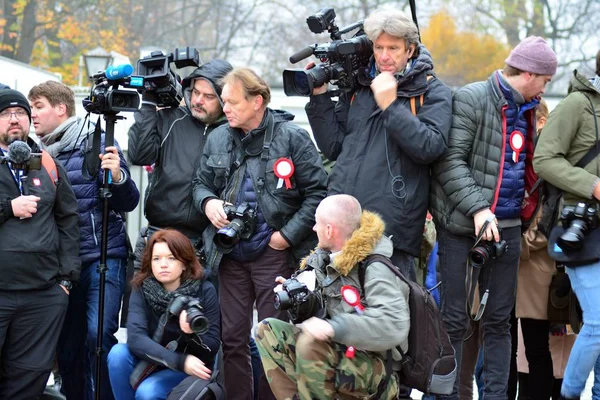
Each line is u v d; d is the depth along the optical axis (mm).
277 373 7660
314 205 8602
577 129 8125
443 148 7895
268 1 41438
